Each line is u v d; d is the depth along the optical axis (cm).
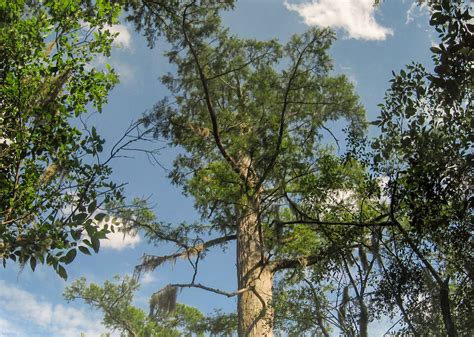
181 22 1386
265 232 1434
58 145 685
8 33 748
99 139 682
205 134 1577
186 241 1525
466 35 544
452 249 744
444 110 631
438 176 625
